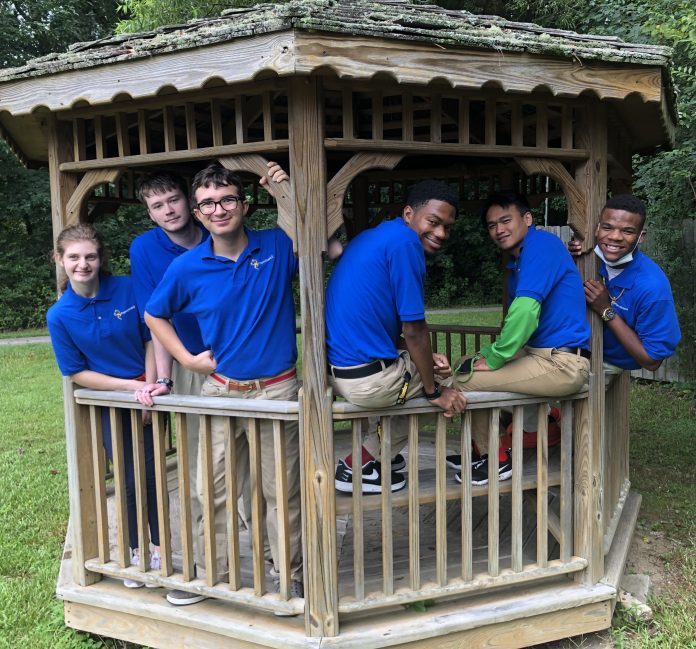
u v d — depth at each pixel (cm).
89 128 317
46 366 1059
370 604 257
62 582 303
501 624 273
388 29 213
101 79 241
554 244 272
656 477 505
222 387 265
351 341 240
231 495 261
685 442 589
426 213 245
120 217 1780
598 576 296
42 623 316
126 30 1045
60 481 514
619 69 258
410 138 246
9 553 388
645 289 292
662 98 286
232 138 361
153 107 259
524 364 269
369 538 359
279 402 245
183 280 252
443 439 264
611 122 341
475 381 274
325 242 237
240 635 258
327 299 250
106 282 280
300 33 204
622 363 322
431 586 270
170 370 285
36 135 323
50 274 1753
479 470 303
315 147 231
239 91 237
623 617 308
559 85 247
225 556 287
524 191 529
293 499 270
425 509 398
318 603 248
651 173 608
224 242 246
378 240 239
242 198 243
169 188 281
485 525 365
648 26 506
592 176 285
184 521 272
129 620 286
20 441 629
